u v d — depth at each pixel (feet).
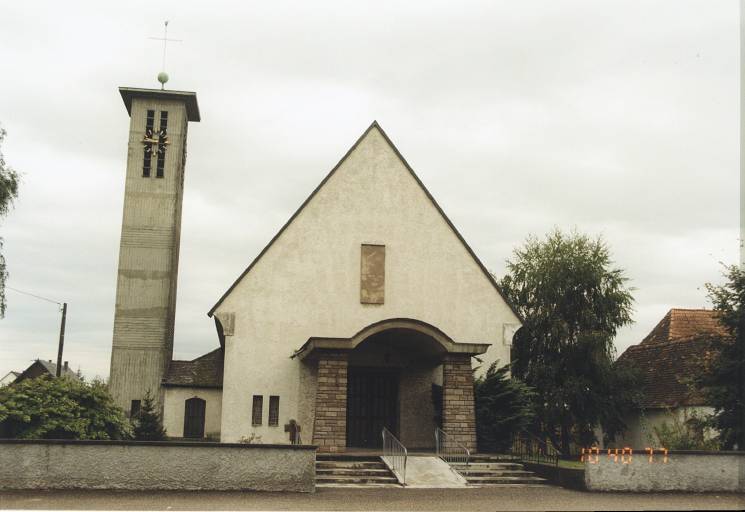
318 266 93.71
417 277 95.35
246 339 90.89
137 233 120.98
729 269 77.82
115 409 72.54
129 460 55.88
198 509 47.73
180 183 127.24
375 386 93.97
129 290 118.93
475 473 68.74
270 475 57.52
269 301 92.07
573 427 114.73
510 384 86.43
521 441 80.33
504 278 127.24
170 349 121.80
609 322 117.19
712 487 63.36
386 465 68.59
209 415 111.65
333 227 94.89
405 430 91.56
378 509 49.93
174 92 125.29
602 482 61.98
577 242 121.60
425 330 80.79
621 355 131.34
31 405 66.80
